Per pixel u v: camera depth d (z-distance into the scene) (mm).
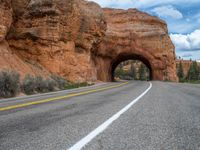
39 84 21781
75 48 45188
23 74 25906
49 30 35938
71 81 38438
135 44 78938
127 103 10258
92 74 52312
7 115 6961
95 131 4789
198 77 142875
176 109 8312
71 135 4449
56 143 3885
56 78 31094
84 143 3883
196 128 5207
